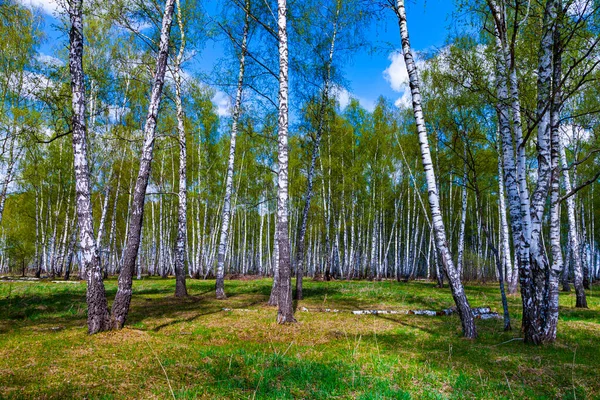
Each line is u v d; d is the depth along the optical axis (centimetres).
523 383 560
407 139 2633
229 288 2130
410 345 795
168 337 809
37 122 1656
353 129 3172
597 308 1549
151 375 537
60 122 1655
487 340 853
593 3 834
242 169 3316
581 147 2100
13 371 536
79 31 841
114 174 2883
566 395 514
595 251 4406
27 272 4644
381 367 614
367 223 3809
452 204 3491
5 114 1703
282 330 916
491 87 1016
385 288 2211
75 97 823
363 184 3366
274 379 537
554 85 873
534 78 1076
